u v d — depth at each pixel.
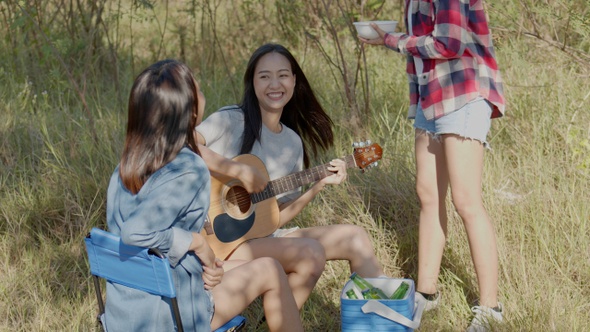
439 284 4.37
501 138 5.84
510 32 6.31
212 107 6.53
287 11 7.91
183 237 2.91
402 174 5.18
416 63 3.97
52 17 7.86
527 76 6.43
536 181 5.06
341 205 5.10
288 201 4.18
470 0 3.86
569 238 4.59
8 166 5.51
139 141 2.93
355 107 6.20
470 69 3.83
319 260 3.85
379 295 3.77
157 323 2.96
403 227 4.86
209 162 3.85
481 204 3.96
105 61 7.49
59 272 4.59
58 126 6.08
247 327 4.11
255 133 4.03
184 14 8.66
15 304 4.29
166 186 2.87
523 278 4.25
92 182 5.28
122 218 2.98
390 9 8.41
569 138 5.39
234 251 3.92
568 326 3.91
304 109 4.29
